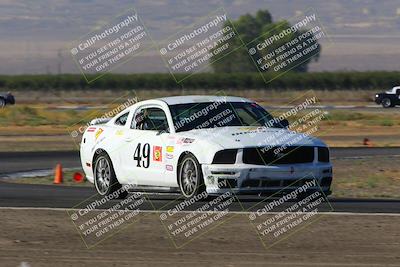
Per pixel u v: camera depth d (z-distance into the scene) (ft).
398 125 337.11
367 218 98.07
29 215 101.14
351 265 75.46
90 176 125.08
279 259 77.87
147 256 79.25
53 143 244.22
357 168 172.65
